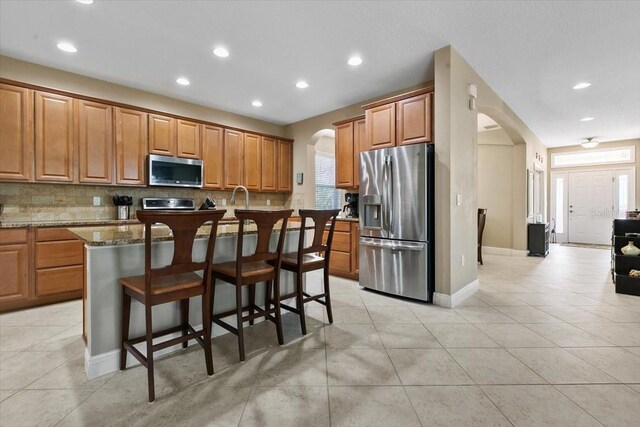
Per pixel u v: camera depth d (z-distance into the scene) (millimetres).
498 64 3461
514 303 3229
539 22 2656
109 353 1905
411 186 3295
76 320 2736
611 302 3254
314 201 5730
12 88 3105
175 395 1670
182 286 1775
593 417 1496
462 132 3311
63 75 3525
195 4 2389
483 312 2957
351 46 3045
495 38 2914
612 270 4227
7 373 1884
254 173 5281
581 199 8047
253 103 4727
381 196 3537
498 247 6578
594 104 4812
